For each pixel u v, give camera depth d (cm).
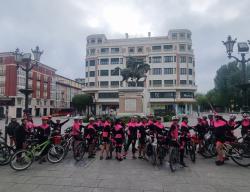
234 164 941
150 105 7325
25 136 948
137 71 2914
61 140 1045
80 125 1079
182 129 961
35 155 916
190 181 724
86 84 7981
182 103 7231
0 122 3881
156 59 7538
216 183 707
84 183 702
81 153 1030
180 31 7544
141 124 1047
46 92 8025
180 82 7394
